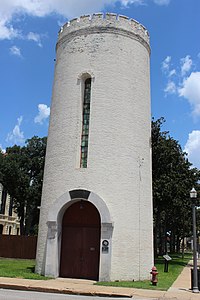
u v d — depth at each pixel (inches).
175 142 1524.4
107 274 719.7
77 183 791.7
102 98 831.1
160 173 1472.7
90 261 772.6
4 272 793.6
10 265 1005.2
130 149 820.6
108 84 839.7
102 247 737.6
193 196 750.5
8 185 1894.7
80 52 879.7
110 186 780.0
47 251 773.9
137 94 869.8
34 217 2102.6
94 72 852.0
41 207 842.2
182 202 1498.5
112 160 797.2
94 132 813.2
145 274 782.5
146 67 927.0
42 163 1932.8
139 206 805.9
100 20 888.3
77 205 809.5
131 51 886.4
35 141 1990.7
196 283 677.9
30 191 1850.4
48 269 762.2
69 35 913.5
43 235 809.5
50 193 823.1
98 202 762.8
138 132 848.9
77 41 893.8
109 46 865.5
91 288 626.2
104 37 873.5
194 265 698.8
